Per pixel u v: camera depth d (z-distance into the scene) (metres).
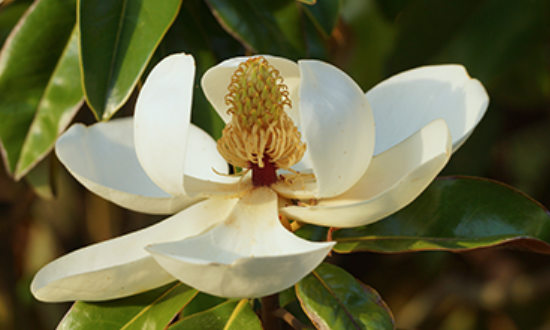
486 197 1.00
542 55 1.24
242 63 0.97
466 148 1.25
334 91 0.94
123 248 0.96
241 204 0.97
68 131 1.00
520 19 1.18
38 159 1.04
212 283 0.90
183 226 0.97
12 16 1.09
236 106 0.97
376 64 1.24
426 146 0.96
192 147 1.03
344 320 0.95
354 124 0.94
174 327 0.98
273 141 0.97
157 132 0.94
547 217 0.99
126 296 0.98
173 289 0.98
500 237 0.98
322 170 0.94
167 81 0.94
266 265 0.89
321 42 1.09
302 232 1.04
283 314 0.99
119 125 1.02
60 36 1.04
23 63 1.03
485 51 1.18
